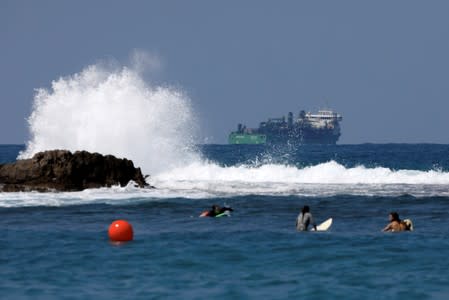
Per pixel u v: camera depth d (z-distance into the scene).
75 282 76.69
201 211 136.75
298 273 80.81
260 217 129.12
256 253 93.00
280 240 103.31
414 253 92.56
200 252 93.75
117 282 76.62
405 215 132.88
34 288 74.00
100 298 69.88
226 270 82.56
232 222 122.81
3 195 156.38
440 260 87.94
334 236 107.25
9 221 122.75
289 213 134.50
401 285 74.56
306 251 94.38
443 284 75.00
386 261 87.38
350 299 69.12
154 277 79.00
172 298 69.69
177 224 120.50
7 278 78.81
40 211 134.88
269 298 69.62
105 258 89.81
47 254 92.69
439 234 109.38
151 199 153.62
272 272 81.38
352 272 81.06
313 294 71.00
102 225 118.56
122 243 101.00
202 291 72.44
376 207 144.12
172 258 89.69
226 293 71.62
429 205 147.38
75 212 134.12
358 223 122.62
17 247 97.88
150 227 117.06
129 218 127.38
